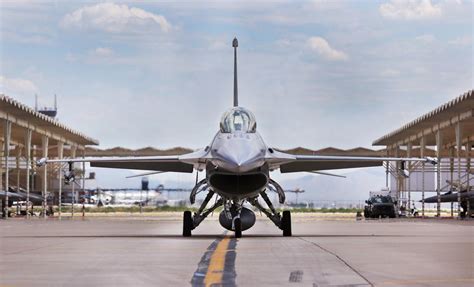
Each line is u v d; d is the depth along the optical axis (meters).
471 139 75.88
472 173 80.56
